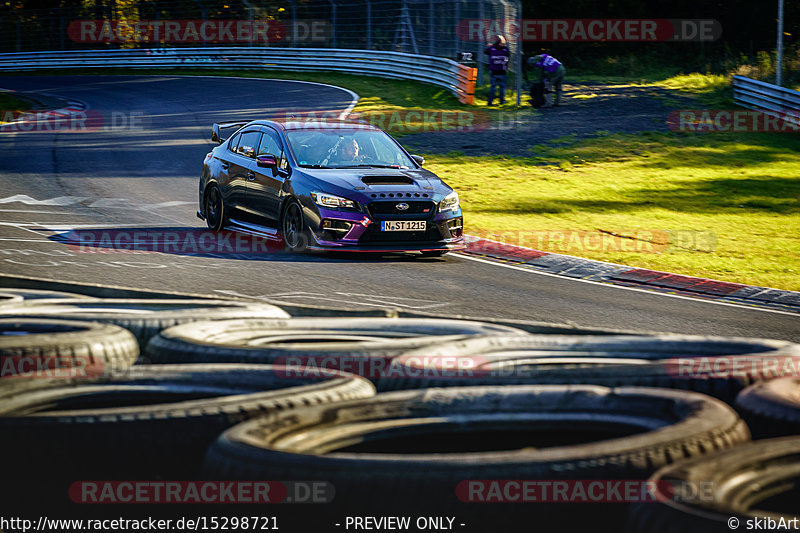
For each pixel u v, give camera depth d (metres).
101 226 47.69
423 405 12.17
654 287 39.25
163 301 20.64
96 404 13.33
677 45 178.00
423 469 9.73
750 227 58.09
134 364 16.16
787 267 45.56
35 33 189.12
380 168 43.25
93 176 67.19
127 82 151.00
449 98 119.81
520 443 12.33
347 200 39.84
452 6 131.00
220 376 13.94
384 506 9.62
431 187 41.81
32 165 71.56
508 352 16.86
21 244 41.00
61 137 90.19
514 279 38.81
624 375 14.52
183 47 177.50
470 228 52.22
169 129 96.38
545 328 19.78
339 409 11.78
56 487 11.34
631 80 142.12
